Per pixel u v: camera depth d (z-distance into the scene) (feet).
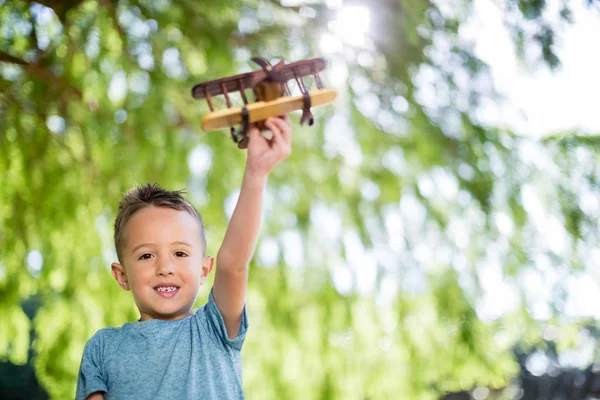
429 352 21.13
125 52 19.16
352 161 20.76
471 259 21.16
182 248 7.09
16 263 21.12
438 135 20.74
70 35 19.03
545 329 22.79
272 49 19.77
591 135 22.84
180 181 19.75
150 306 6.99
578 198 22.48
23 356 22.31
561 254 22.06
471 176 20.99
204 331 6.89
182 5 19.29
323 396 20.54
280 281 20.40
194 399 6.61
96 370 6.90
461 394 39.73
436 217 20.85
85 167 20.06
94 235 20.88
